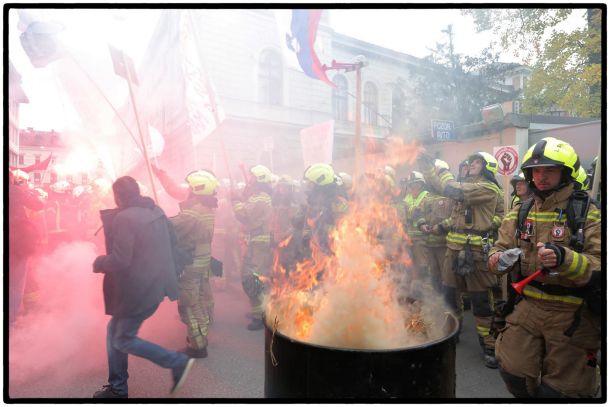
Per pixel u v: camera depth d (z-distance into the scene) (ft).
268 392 6.20
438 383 5.61
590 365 5.91
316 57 7.68
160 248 7.75
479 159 10.12
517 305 6.41
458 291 10.93
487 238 9.97
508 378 6.41
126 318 7.40
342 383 5.25
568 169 5.98
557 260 5.43
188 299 9.75
